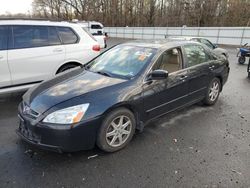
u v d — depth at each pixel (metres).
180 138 3.82
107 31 43.06
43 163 3.11
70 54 5.79
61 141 2.96
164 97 3.98
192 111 4.98
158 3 45.19
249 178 2.90
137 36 36.81
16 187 2.68
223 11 34.69
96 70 4.12
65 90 3.36
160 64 3.95
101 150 3.39
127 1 49.91
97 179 2.83
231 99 5.91
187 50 4.56
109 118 3.23
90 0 54.00
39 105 3.15
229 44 24.44
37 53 5.32
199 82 4.74
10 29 5.05
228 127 4.27
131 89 3.47
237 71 10.16
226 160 3.26
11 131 3.97
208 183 2.80
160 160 3.22
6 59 4.96
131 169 3.02
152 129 4.11
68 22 6.04
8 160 3.15
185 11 38.75
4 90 5.08
